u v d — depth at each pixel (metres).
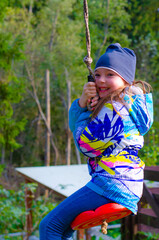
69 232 1.90
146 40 13.01
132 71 1.86
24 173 6.81
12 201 6.95
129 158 1.79
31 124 14.69
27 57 12.62
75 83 12.29
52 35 12.98
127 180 1.75
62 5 12.73
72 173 6.63
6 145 8.64
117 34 9.08
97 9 8.15
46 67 12.29
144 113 1.83
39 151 15.03
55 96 14.23
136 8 12.98
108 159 1.77
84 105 1.89
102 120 1.75
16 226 6.57
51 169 7.19
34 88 13.03
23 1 13.31
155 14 12.62
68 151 12.86
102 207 1.73
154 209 3.97
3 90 8.39
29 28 13.17
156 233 4.52
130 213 1.83
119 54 1.82
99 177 1.76
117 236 5.77
